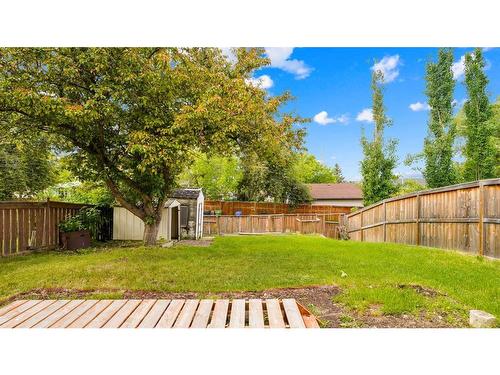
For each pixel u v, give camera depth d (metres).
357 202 35.97
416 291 4.61
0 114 7.86
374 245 9.75
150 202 9.83
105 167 9.19
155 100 8.21
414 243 10.10
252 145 9.60
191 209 13.80
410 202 10.42
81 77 7.65
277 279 5.29
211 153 9.68
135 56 7.48
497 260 6.62
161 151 7.65
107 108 7.29
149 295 4.55
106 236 11.78
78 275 5.48
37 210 8.77
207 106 7.81
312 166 46.41
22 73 7.20
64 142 9.45
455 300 4.25
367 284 4.93
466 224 7.71
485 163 15.66
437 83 16.64
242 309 3.54
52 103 6.89
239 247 9.63
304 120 10.70
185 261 6.80
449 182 16.17
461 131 17.19
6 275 5.59
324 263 6.63
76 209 10.66
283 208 26.11
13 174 13.93
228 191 28.75
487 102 15.98
